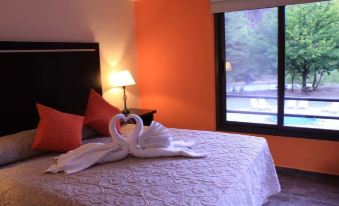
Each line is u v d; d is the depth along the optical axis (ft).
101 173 6.26
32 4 8.91
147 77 13.30
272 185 7.65
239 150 7.19
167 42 12.50
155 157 7.07
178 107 12.75
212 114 11.98
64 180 5.96
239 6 10.56
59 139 7.66
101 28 11.34
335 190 9.19
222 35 11.41
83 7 10.53
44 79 9.16
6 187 6.02
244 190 5.84
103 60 11.53
